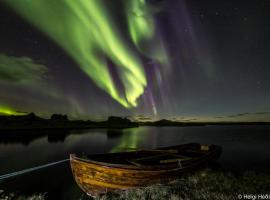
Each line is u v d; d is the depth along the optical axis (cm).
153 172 736
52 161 1820
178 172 806
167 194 634
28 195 838
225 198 575
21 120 9731
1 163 1720
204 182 763
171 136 6219
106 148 2906
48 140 4250
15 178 1180
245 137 5578
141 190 671
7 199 742
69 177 1203
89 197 782
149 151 1188
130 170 703
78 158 739
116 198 639
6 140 4069
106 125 18500
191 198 586
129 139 4875
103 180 700
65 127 11156
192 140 4538
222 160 1712
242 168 1323
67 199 800
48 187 977
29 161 1822
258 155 2044
